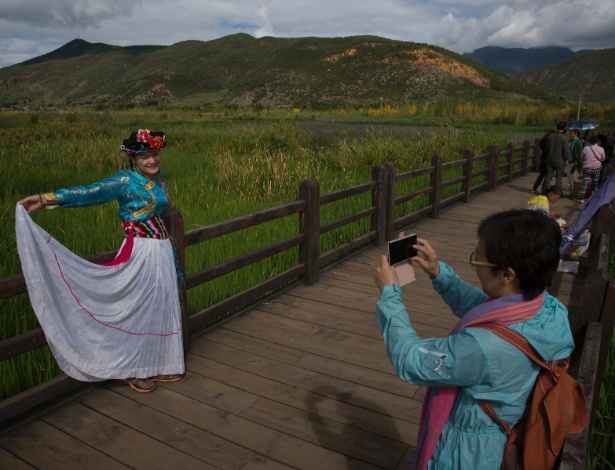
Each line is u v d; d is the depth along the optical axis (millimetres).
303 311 4445
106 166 12086
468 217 8469
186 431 2764
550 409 1250
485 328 1299
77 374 2867
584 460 1222
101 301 2867
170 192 8648
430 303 4648
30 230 2582
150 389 3143
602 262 2672
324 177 10078
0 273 4391
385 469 2469
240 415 2912
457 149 14852
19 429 2770
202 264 4980
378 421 2859
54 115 33094
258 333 4004
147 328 3076
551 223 1299
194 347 3764
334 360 3570
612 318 2166
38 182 9312
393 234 6848
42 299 2648
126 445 2645
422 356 1352
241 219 4094
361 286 5082
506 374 1278
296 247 5648
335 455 2574
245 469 2469
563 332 1303
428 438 1425
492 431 1344
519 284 1330
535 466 1285
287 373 3389
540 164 10477
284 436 2725
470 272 5660
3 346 2684
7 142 15375
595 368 1696
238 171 9641
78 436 2715
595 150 9758
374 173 6387
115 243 5520
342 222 5684
